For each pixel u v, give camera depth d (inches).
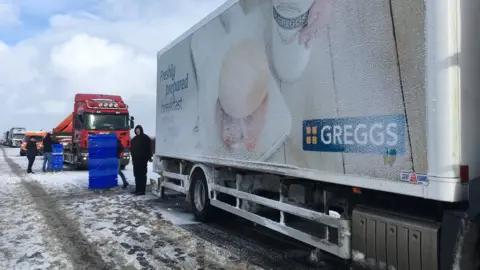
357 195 145.1
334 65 144.7
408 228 121.2
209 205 272.5
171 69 329.4
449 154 104.0
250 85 203.9
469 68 107.2
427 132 109.3
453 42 105.0
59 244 225.1
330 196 159.3
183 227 265.4
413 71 113.7
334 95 144.8
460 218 107.1
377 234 132.1
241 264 187.9
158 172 378.0
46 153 729.6
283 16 175.9
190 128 287.0
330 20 146.9
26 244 225.8
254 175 221.8
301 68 163.8
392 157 120.3
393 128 120.1
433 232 113.3
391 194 131.7
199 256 200.8
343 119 140.5
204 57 262.2
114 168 472.1
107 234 247.6
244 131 210.4
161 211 324.8
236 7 219.3
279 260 193.5
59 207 344.2
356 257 140.6
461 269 105.5
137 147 416.5
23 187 487.5
